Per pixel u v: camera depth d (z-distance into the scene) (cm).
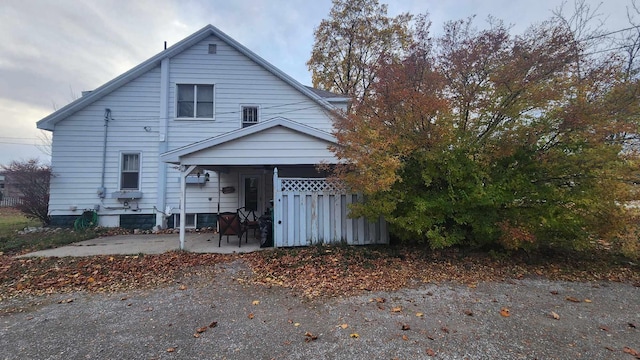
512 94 555
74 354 272
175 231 1033
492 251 617
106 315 365
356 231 704
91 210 1048
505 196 554
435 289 448
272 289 454
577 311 370
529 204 579
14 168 1147
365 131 565
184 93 1110
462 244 640
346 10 2011
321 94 1225
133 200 1071
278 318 350
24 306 397
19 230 988
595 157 520
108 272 539
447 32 619
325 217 700
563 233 580
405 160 614
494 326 326
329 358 263
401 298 412
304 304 394
